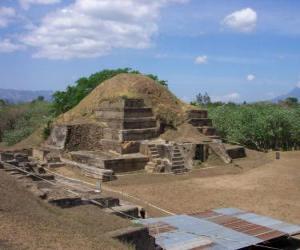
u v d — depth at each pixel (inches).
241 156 1502.2
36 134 1609.3
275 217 775.1
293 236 663.8
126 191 958.4
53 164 1187.3
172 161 1213.1
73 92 1971.0
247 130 1994.3
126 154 1274.6
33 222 424.2
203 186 1032.2
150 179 1103.0
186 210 807.1
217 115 2143.2
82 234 430.9
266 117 1996.8
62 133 1359.5
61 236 406.0
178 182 1076.5
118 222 514.6
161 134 1412.4
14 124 2340.1
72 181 962.7
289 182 1087.0
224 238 562.6
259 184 1059.9
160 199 891.4
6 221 402.3
